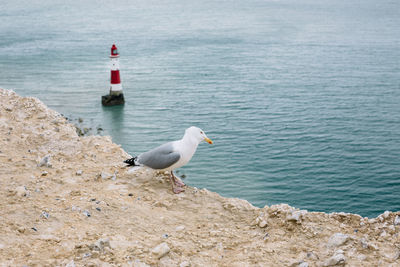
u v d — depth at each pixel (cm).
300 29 12450
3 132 1362
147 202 980
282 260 734
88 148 1334
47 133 1380
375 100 5559
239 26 13138
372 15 15962
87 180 1082
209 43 10112
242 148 3869
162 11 17788
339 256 712
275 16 15838
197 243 802
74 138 1390
